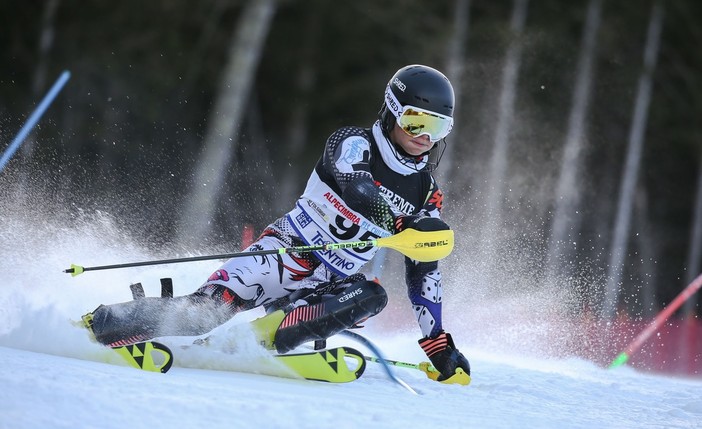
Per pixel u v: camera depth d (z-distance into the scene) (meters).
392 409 10.83
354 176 13.23
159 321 12.67
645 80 72.00
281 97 75.12
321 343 13.86
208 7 68.31
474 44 68.25
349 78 75.00
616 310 61.28
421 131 13.73
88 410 8.71
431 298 14.55
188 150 66.81
